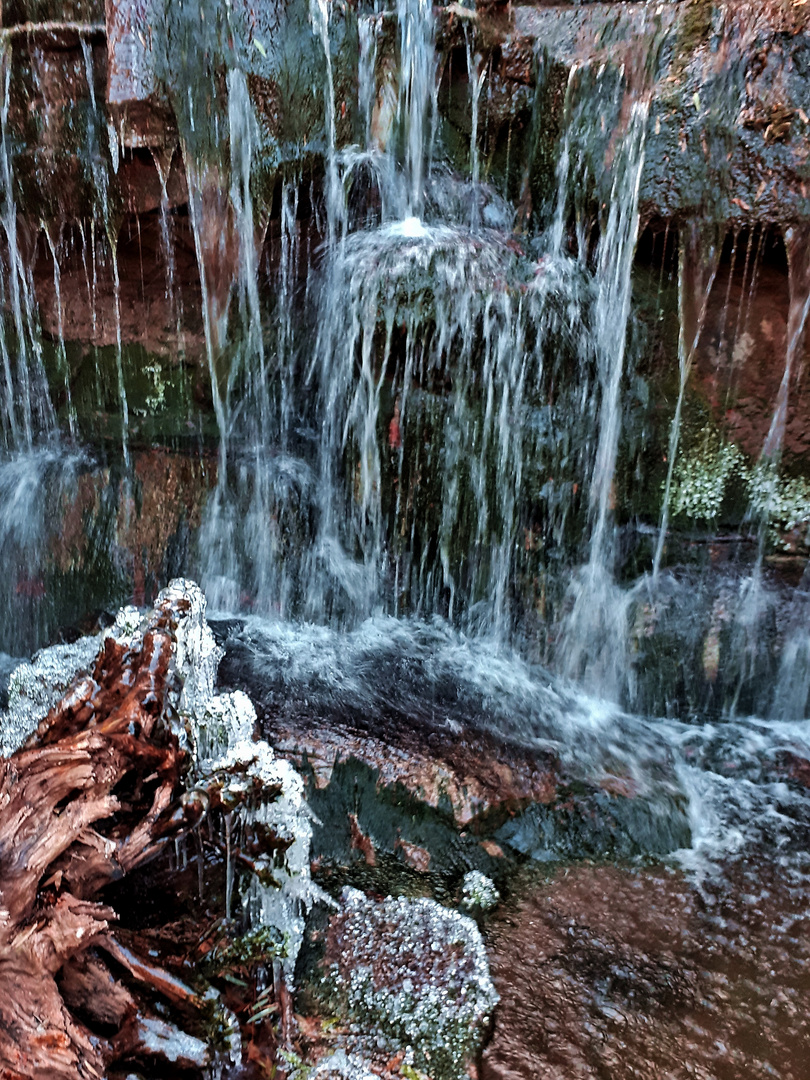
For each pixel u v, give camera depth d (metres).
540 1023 2.15
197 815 1.98
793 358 3.63
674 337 3.70
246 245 3.64
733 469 3.87
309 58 3.55
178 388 4.27
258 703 3.12
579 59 3.57
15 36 3.32
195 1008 1.86
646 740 3.62
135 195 3.53
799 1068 2.10
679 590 3.94
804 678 3.93
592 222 3.67
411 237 3.67
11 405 4.31
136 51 3.16
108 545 4.21
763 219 3.36
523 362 3.62
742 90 3.29
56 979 1.75
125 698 2.05
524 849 2.80
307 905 2.39
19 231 3.76
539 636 3.97
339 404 3.85
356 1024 2.08
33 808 1.73
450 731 3.17
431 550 3.95
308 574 4.08
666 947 2.47
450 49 3.85
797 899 2.74
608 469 3.83
